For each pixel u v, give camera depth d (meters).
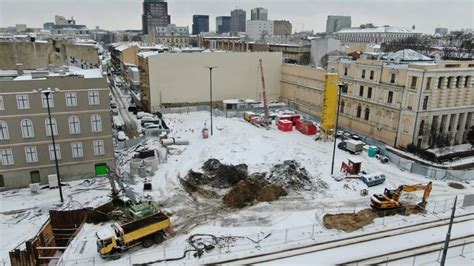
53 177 43.31
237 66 87.38
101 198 40.62
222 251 30.91
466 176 47.81
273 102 91.06
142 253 30.66
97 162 46.16
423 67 55.50
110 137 45.97
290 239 32.78
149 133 62.94
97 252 30.77
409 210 38.34
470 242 32.69
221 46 151.00
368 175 45.28
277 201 40.34
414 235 33.84
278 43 144.50
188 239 32.66
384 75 61.47
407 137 58.47
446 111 59.62
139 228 30.69
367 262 29.69
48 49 72.12
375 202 37.50
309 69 80.94
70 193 42.06
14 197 41.09
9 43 69.12
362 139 62.19
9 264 29.53
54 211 34.19
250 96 90.69
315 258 30.08
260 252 30.81
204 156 50.19
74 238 32.81
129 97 102.19
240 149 51.41
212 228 34.56
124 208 36.41
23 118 41.75
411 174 49.12
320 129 62.41
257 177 43.69
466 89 61.06
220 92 87.44
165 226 31.95
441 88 57.94
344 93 70.50
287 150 53.56
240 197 39.59
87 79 43.38
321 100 78.06
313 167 49.00
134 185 43.72
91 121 44.69
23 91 41.09
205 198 41.06
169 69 81.62
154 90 81.56
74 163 45.12
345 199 41.12
